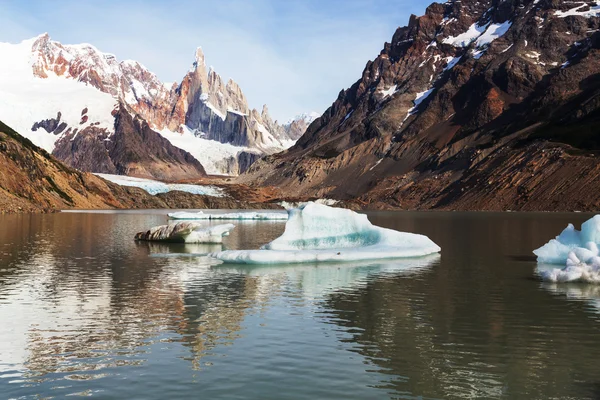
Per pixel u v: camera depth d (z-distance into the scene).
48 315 19.12
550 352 15.06
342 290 24.12
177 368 13.73
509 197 148.38
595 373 13.40
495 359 14.45
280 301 21.77
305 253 33.03
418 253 36.91
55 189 143.38
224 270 30.12
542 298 22.47
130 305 20.91
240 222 93.56
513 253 39.62
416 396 11.98
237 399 11.84
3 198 111.75
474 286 25.12
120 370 13.58
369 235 38.66
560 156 149.75
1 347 15.34
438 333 16.95
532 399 11.81
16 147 133.88
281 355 14.76
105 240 48.91
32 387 12.46
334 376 13.20
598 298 22.39
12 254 37.59
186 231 46.69
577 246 32.19
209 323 18.11
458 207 157.12
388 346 15.58
